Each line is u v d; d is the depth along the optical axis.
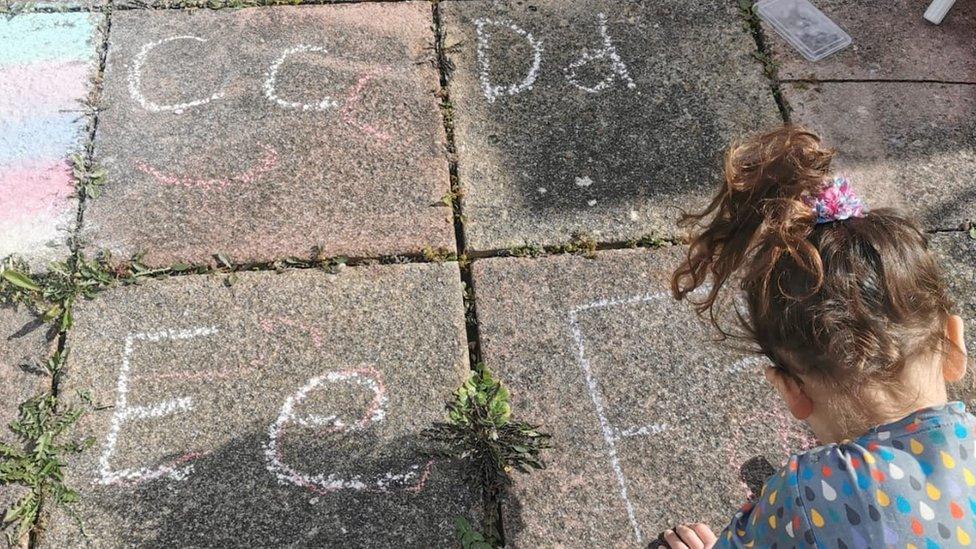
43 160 2.64
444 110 2.82
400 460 2.17
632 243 2.56
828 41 3.05
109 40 2.93
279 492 2.12
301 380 2.28
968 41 3.09
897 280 1.40
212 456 2.16
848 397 1.44
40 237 2.49
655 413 2.27
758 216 1.53
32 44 2.90
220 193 2.60
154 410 2.22
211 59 2.90
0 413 2.21
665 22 3.07
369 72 2.90
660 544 2.08
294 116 2.78
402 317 2.40
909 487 1.33
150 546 2.04
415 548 2.06
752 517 1.52
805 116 2.86
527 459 2.18
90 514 2.07
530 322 2.40
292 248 2.50
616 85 2.90
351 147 2.72
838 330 1.39
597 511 2.12
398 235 2.54
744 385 2.31
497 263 2.50
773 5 3.14
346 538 2.06
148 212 2.55
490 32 3.03
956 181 2.73
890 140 2.82
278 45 2.95
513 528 2.09
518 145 2.75
